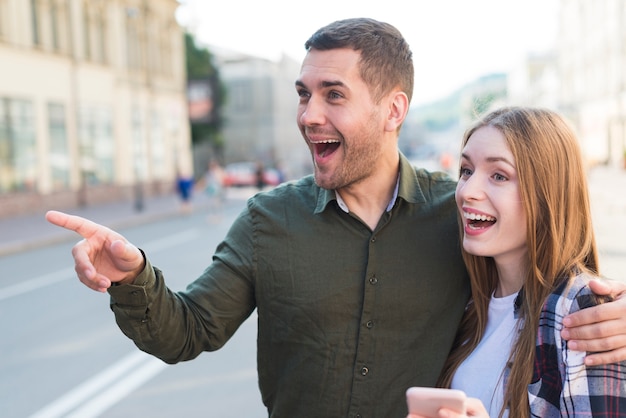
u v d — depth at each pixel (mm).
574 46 41688
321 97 1593
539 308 1443
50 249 12750
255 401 4262
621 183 23109
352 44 1562
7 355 5406
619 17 32562
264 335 1716
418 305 1657
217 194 18250
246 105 52688
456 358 1651
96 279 1315
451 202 1745
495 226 1528
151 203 23375
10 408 4277
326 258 1654
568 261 1472
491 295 1659
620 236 9945
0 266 10625
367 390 1629
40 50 18969
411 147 107562
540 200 1483
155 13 27094
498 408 1500
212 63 44781
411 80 1680
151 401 4320
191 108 30547
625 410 1250
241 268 1685
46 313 6887
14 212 17719
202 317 1651
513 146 1486
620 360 1270
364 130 1585
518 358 1444
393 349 1645
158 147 27391
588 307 1335
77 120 20984
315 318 1643
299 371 1663
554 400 1373
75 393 4508
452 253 1706
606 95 34719
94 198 21922
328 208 1670
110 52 23219
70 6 20562
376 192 1688
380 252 1651
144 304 1469
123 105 24141
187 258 10578
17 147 18016
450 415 1062
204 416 4031
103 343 5691
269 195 1742
